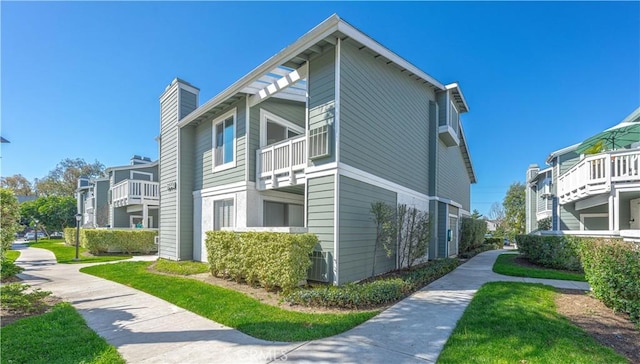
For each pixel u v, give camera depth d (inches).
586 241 235.9
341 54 285.9
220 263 322.3
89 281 334.3
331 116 282.7
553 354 137.6
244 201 381.7
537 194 896.3
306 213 299.7
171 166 499.8
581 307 210.5
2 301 198.1
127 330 177.9
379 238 316.8
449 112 532.1
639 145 497.4
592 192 400.5
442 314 203.3
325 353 143.6
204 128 474.3
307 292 229.1
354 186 295.1
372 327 178.9
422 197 468.8
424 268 356.5
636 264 180.4
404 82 419.5
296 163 332.5
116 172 909.8
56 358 138.3
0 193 335.0
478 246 815.1
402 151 406.0
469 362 131.6
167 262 440.5
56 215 1293.1
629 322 181.2
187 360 137.9
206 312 210.1
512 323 176.9
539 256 415.2
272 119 420.8
